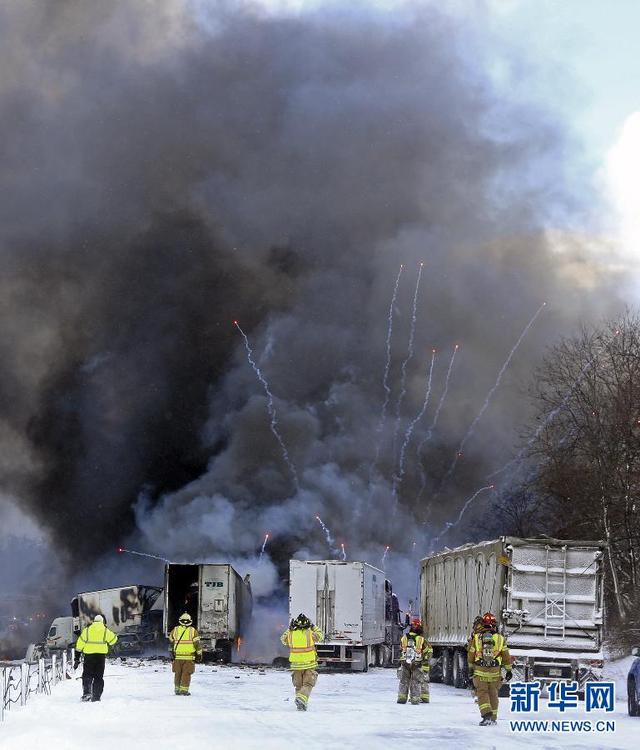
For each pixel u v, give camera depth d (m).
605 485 50.38
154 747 15.68
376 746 16.06
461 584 34.78
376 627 47.59
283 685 34.00
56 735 17.16
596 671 29.17
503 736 18.09
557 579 29.83
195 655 28.45
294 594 43.59
